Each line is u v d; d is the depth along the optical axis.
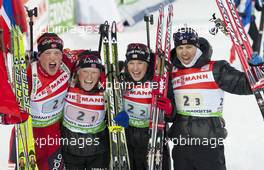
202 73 16.80
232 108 26.41
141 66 16.92
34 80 17.02
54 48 16.78
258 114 25.77
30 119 16.69
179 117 17.30
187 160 17.31
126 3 40.75
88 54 17.25
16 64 16.80
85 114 17.27
